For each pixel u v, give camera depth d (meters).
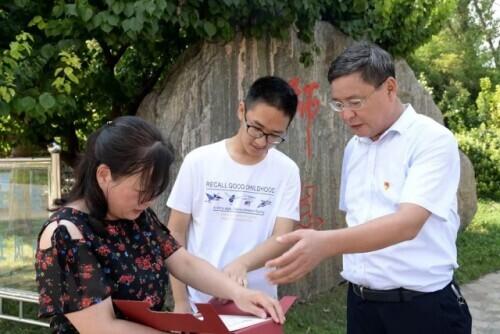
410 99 6.41
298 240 1.88
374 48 2.21
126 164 1.57
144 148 1.58
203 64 4.33
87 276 1.59
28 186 3.83
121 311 1.64
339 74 2.20
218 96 4.38
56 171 3.73
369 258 2.37
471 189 7.54
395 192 2.29
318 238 1.89
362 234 1.96
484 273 6.65
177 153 4.23
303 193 5.02
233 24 4.38
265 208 2.55
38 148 5.20
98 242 1.64
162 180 1.61
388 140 2.33
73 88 4.39
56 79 3.91
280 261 1.87
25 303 4.71
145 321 1.62
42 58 3.88
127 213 1.66
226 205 2.53
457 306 2.36
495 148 12.64
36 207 3.81
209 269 2.00
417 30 6.12
